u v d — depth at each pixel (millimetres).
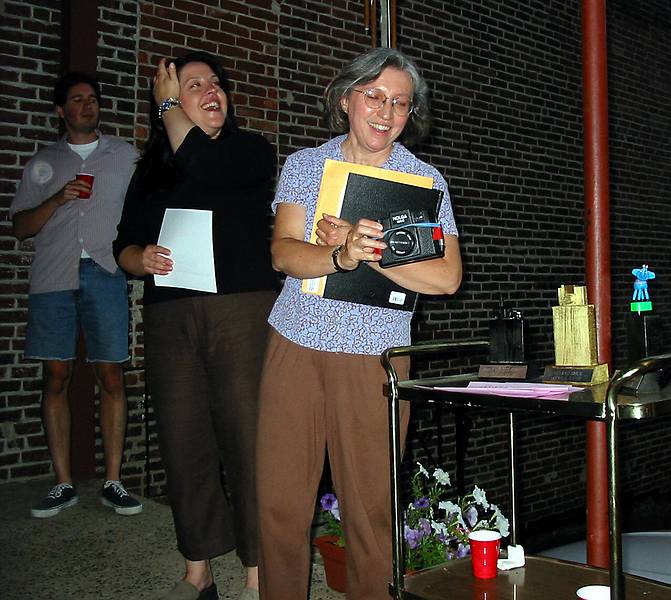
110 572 2570
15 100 3984
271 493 1647
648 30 7664
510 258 6309
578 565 1665
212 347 1993
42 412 3279
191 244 1991
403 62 1604
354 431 1610
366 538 1617
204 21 4496
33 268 3277
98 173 3334
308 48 4980
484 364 1562
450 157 5887
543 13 6641
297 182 1687
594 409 1223
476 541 1598
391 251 1490
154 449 4270
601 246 1952
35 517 3123
